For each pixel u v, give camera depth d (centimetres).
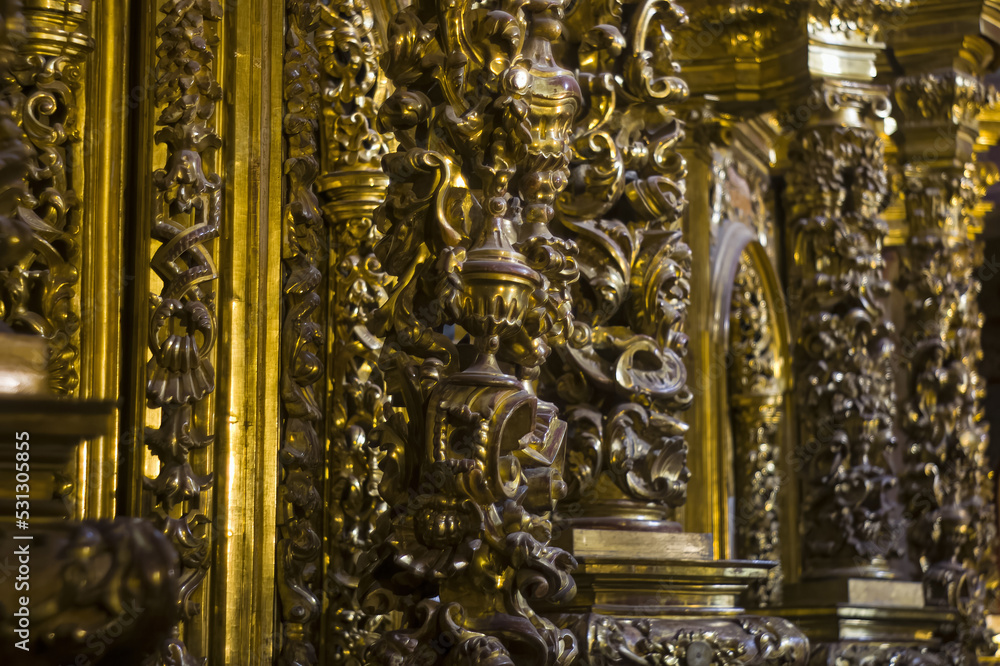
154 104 269
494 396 196
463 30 217
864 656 461
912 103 573
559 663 212
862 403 506
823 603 479
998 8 548
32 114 251
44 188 255
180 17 271
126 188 268
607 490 286
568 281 218
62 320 253
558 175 215
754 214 679
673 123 294
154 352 260
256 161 282
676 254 286
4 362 93
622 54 282
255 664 270
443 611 196
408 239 226
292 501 281
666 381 279
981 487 604
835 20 502
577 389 275
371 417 302
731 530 616
